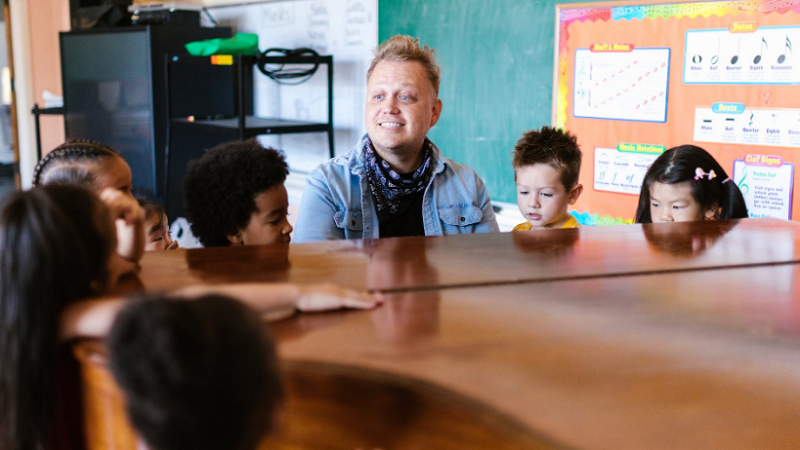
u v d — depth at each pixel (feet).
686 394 2.42
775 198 7.86
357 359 2.54
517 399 2.33
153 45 13.23
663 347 2.76
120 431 2.41
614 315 3.08
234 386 1.95
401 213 5.44
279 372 2.14
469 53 10.41
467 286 3.42
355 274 3.51
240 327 2.00
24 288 2.39
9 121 24.13
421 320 2.94
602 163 9.27
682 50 8.36
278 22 13.46
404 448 2.45
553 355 2.65
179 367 1.87
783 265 3.93
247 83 14.37
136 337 1.92
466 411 2.30
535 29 9.62
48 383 2.45
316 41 12.74
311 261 3.71
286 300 2.93
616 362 2.62
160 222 6.23
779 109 7.70
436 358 2.59
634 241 4.42
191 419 1.91
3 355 2.41
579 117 9.38
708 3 8.07
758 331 2.95
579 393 2.39
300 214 5.32
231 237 5.06
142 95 13.64
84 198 2.59
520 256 3.99
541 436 2.14
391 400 2.44
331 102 12.05
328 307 3.01
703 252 4.17
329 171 5.31
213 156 5.04
